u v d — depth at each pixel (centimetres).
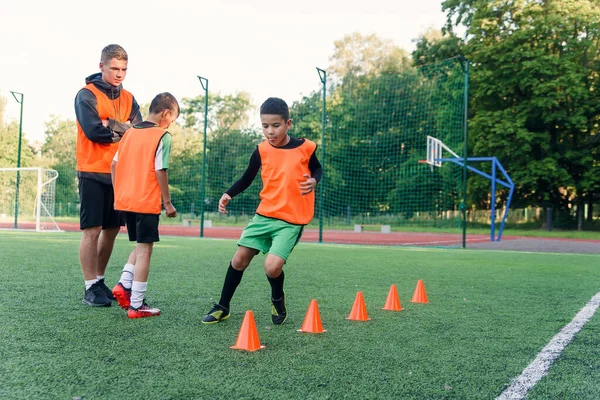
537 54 2780
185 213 3531
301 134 3106
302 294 493
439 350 295
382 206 2989
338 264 800
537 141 2847
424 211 2986
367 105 3095
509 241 1880
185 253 923
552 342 320
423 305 448
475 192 3056
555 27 2791
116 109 438
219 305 354
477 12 3006
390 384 231
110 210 425
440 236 2319
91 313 374
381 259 909
